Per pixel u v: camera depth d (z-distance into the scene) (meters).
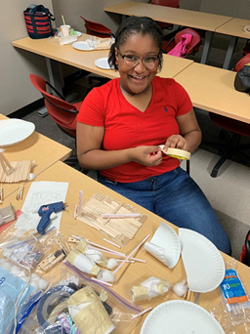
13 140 1.22
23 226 0.85
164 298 0.70
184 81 1.85
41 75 2.99
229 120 1.88
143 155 1.05
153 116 1.17
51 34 2.61
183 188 1.31
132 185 1.29
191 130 1.33
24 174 1.03
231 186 2.10
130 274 0.74
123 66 1.01
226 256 0.79
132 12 3.38
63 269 0.74
